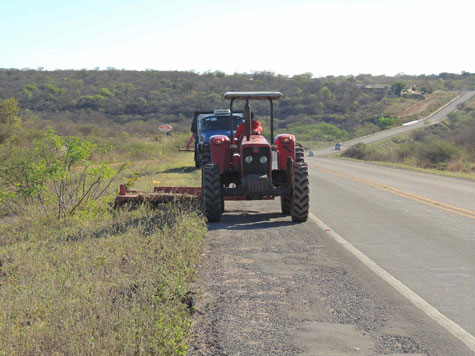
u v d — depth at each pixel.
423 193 16.78
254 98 11.20
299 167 10.68
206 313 5.26
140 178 18.70
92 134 58.88
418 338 4.59
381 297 5.74
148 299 5.27
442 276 6.62
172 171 23.12
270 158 10.73
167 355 4.14
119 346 4.13
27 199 13.12
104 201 12.16
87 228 9.96
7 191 12.98
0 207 13.44
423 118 151.38
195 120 27.05
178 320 4.73
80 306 5.19
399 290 6.00
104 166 12.47
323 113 157.12
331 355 4.25
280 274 6.69
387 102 175.75
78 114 114.00
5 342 4.42
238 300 5.65
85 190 14.13
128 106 128.88
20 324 5.04
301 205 10.56
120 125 97.38
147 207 11.50
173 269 6.51
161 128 39.03
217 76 195.75
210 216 10.64
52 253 8.07
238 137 11.53
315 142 114.19
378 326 4.88
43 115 108.56
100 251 7.81
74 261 7.34
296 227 10.16
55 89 136.50
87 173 12.58
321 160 47.62
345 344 4.47
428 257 7.68
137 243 7.96
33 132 36.84
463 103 172.38
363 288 6.08
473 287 6.14
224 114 23.08
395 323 4.96
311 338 4.60
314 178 22.92
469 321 5.01
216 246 8.38
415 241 8.88
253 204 13.53
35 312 5.31
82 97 128.25
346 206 13.45
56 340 4.45
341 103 166.88
